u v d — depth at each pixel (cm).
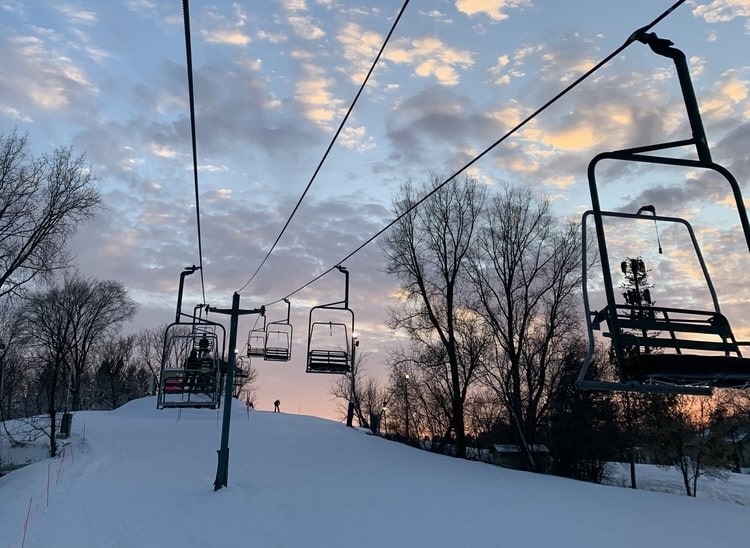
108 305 6159
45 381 5488
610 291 342
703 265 442
